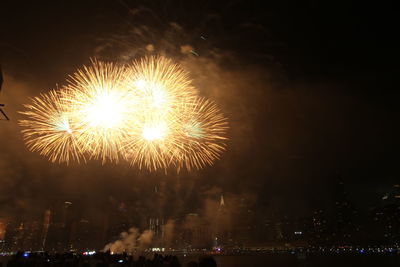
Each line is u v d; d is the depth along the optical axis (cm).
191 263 877
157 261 2819
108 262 2681
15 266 1992
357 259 19550
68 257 2773
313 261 17988
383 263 15312
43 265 2320
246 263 15850
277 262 16688
